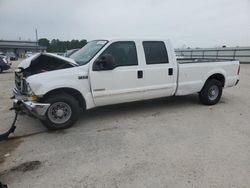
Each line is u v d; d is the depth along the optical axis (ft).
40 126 17.21
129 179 10.52
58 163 11.97
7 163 12.01
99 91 17.06
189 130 16.38
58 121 16.16
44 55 16.30
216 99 23.15
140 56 18.34
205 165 11.62
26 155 12.84
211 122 18.06
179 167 11.46
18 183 10.30
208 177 10.59
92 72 16.57
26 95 15.93
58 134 15.72
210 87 22.48
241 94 28.73
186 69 20.66
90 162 12.04
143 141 14.56
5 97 27.07
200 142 14.37
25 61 17.53
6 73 58.08
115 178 10.61
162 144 14.10
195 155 12.67
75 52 19.99
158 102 23.90
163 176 10.70
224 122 18.07
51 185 10.15
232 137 15.15
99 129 16.58
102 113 20.21
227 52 101.09
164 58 19.48
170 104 23.18
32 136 15.43
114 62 16.84
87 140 14.74
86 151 13.26
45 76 15.30
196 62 21.38
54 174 10.98
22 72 16.90
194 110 21.24
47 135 15.57
